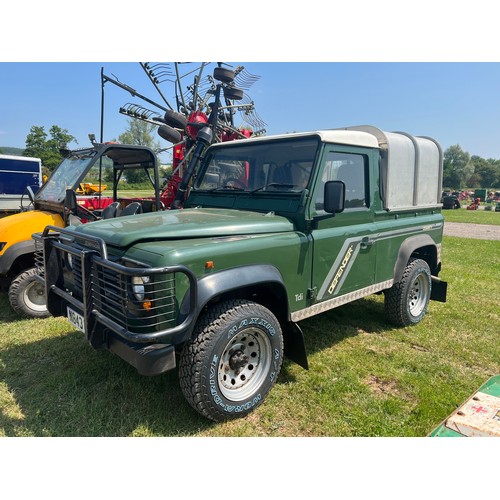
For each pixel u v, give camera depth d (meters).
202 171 4.45
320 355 4.07
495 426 2.51
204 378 2.68
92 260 2.77
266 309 3.03
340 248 3.69
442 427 2.61
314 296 3.48
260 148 3.90
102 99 7.20
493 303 5.99
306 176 3.47
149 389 3.32
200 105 8.34
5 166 9.92
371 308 5.57
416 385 3.48
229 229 3.04
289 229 3.36
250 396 2.97
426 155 4.88
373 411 3.09
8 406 3.12
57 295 3.48
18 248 4.83
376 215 4.16
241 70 8.59
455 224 22.00
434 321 5.14
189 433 2.79
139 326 2.49
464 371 3.79
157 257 2.53
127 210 4.95
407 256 4.56
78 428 2.85
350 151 3.78
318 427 2.88
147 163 5.77
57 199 5.23
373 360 3.97
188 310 2.53
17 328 4.71
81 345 4.20
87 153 5.48
